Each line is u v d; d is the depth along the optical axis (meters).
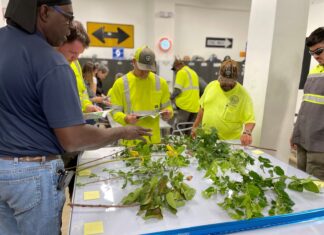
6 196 0.92
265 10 2.23
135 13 6.25
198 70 6.01
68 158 1.60
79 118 0.90
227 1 6.56
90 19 6.00
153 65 1.90
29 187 0.91
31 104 0.88
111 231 0.88
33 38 0.88
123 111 2.05
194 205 1.05
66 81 0.87
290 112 2.38
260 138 2.35
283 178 1.22
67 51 1.37
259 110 2.35
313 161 1.93
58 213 0.99
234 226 0.89
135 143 1.68
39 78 0.85
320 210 0.99
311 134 1.91
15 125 0.89
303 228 0.93
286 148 2.45
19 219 0.94
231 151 1.55
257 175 1.16
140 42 6.45
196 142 1.63
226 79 1.96
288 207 1.02
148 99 2.04
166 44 6.07
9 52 0.85
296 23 2.21
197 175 1.34
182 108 4.09
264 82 2.28
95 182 1.23
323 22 4.07
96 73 4.77
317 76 1.91
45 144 0.93
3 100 0.87
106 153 1.64
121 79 2.01
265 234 0.89
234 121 2.05
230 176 1.34
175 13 6.42
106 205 1.02
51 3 0.87
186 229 0.86
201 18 6.62
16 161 0.90
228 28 6.86
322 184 1.25
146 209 0.99
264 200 1.03
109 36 6.18
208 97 2.14
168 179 1.17
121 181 1.24
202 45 6.79
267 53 2.23
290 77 2.31
